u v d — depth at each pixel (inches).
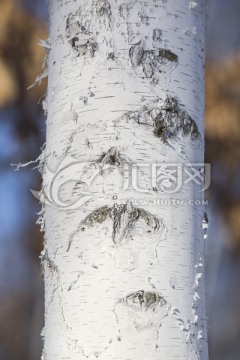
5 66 117.5
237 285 180.7
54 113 59.1
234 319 187.3
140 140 56.6
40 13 118.7
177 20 58.5
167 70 57.7
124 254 55.4
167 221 56.2
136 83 57.2
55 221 57.5
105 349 54.8
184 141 57.7
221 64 129.0
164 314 55.3
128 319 54.9
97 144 56.7
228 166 128.6
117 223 55.5
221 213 136.3
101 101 57.2
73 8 58.9
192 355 55.8
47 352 57.2
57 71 59.3
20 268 185.9
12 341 189.3
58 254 57.0
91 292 55.4
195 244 57.2
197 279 56.9
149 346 54.8
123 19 57.9
